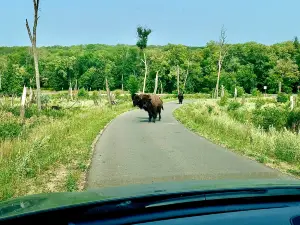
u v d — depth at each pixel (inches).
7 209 79.7
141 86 4254.4
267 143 465.1
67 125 653.9
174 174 334.0
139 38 2891.2
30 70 3873.0
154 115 902.4
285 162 392.8
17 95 2657.5
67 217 71.6
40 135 493.0
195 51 4963.1
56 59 4982.8
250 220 65.9
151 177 321.7
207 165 376.5
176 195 81.4
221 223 64.8
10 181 276.8
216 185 94.4
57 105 1251.8
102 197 83.0
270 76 4443.9
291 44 5017.2
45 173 325.7
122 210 72.5
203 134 640.4
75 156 410.9
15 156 358.6
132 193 86.0
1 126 513.0
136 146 507.5
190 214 71.1
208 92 4212.6
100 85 4968.0
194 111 1096.8
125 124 850.8
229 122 706.2
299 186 89.8
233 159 409.7
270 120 798.5
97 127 724.0
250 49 4739.2
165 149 481.4
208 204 78.2
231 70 4685.0
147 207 73.6
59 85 4938.5
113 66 5206.7
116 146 506.6
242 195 81.4
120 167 365.1
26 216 70.5
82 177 322.0
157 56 4402.1
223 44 2874.0
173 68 4404.5
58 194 99.0
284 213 70.3
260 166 371.6
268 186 89.5
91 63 5108.3
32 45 1019.9
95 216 71.4
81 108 1317.7
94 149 478.9
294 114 796.0
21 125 590.9
